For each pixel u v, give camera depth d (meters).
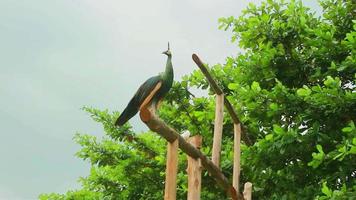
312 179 10.05
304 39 10.83
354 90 10.10
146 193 13.66
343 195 8.28
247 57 11.34
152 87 6.44
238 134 9.17
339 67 9.77
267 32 10.97
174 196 6.32
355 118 9.45
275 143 9.39
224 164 10.94
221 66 12.38
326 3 11.85
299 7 11.03
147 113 5.99
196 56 7.97
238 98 10.90
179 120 13.02
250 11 11.77
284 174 10.16
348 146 8.69
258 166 10.04
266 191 10.72
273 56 10.65
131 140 14.17
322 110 9.66
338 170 9.46
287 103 9.88
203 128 11.85
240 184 11.08
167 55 6.73
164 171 13.38
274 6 11.59
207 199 11.79
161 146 13.78
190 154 6.91
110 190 14.47
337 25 11.13
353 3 11.05
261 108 10.15
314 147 9.52
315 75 10.27
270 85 10.99
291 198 9.85
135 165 13.58
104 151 14.57
